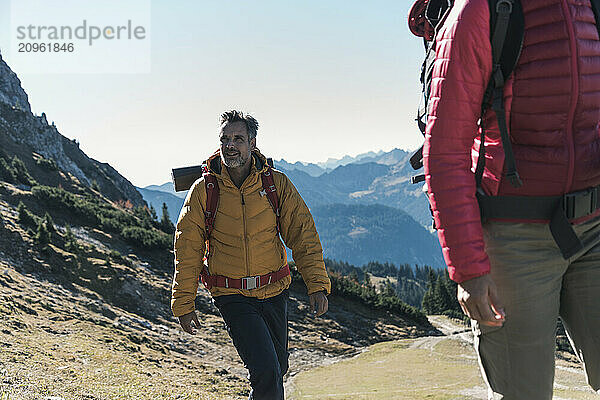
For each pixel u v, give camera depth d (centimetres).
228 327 405
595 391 210
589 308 201
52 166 7481
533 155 192
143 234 4447
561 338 1582
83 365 1318
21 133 8475
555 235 190
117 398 966
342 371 2584
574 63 184
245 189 412
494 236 200
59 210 4538
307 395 1759
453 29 187
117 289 3300
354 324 4281
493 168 197
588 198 190
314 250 427
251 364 373
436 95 190
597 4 191
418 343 3616
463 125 186
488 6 184
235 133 403
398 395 1496
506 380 201
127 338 2180
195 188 411
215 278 412
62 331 1894
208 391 1508
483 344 206
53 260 3272
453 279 183
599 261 198
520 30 184
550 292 197
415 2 223
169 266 4178
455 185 183
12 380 850
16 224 3566
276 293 419
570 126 189
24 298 2266
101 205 6075
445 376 2119
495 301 181
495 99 190
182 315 409
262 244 411
